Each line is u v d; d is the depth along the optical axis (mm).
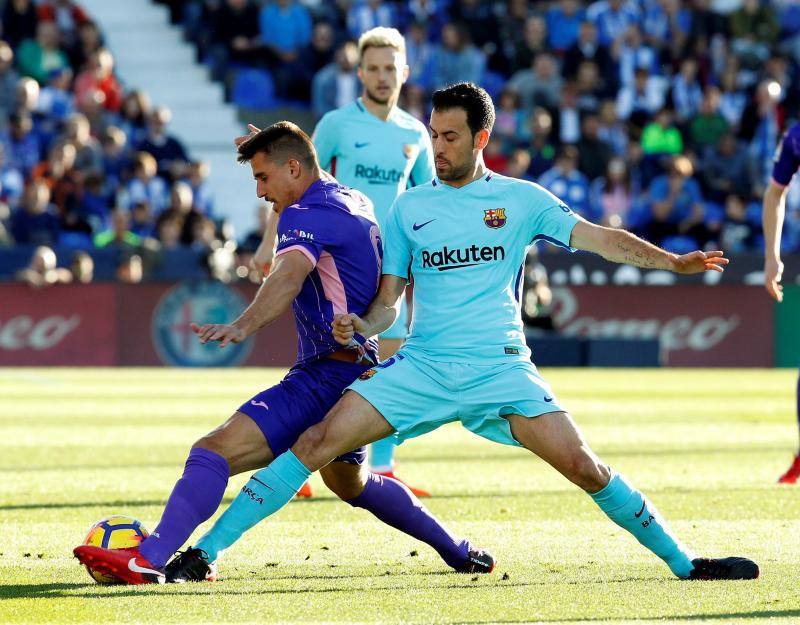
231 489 27047
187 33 90000
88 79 78625
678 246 74000
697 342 71688
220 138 86688
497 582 17156
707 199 81000
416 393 16953
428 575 17672
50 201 70625
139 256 67250
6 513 23078
